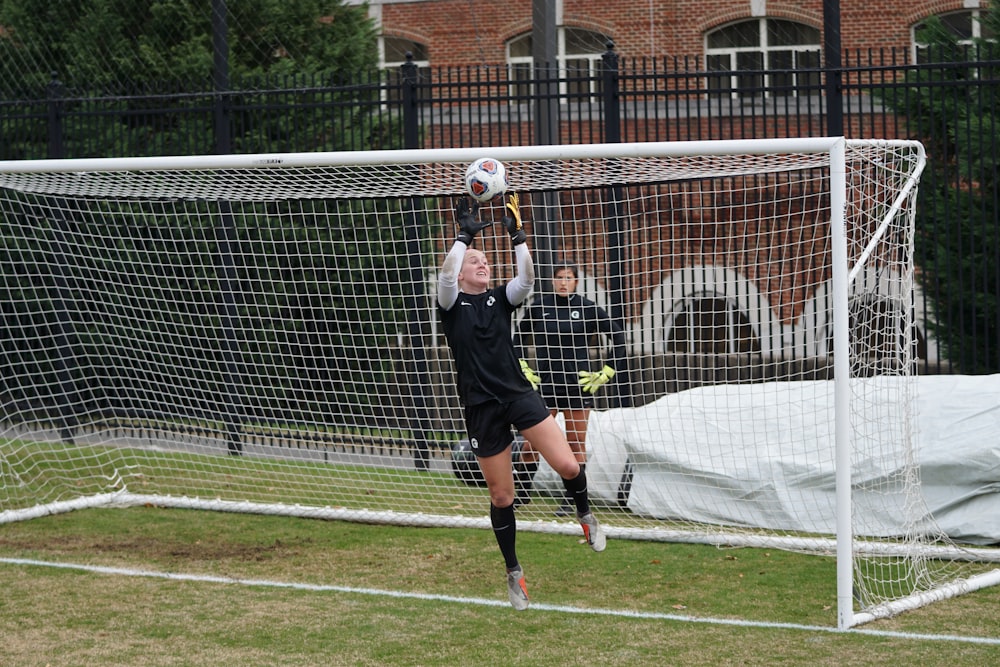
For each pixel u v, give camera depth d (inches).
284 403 1417.3
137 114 1606.8
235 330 1417.3
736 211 1443.2
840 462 816.3
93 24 1904.5
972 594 895.7
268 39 1923.0
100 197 1417.3
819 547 1040.8
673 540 1098.7
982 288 1417.3
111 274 1513.3
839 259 824.9
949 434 1084.5
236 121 1627.7
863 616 815.7
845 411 816.9
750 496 1131.3
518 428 831.7
